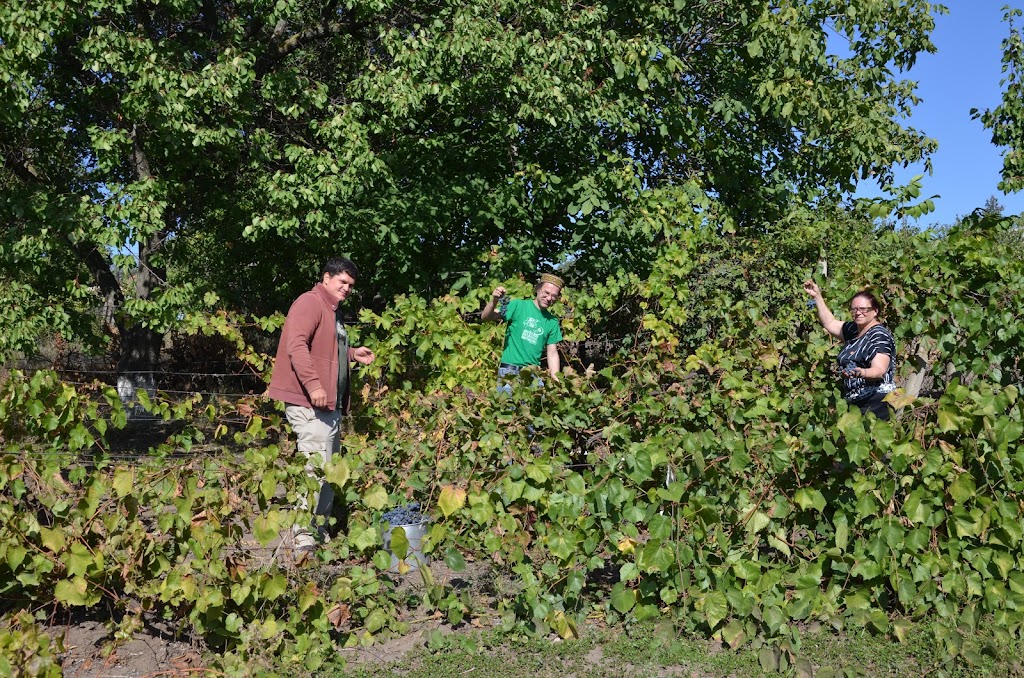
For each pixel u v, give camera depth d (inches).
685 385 168.2
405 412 173.3
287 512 138.4
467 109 450.9
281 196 371.6
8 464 136.3
